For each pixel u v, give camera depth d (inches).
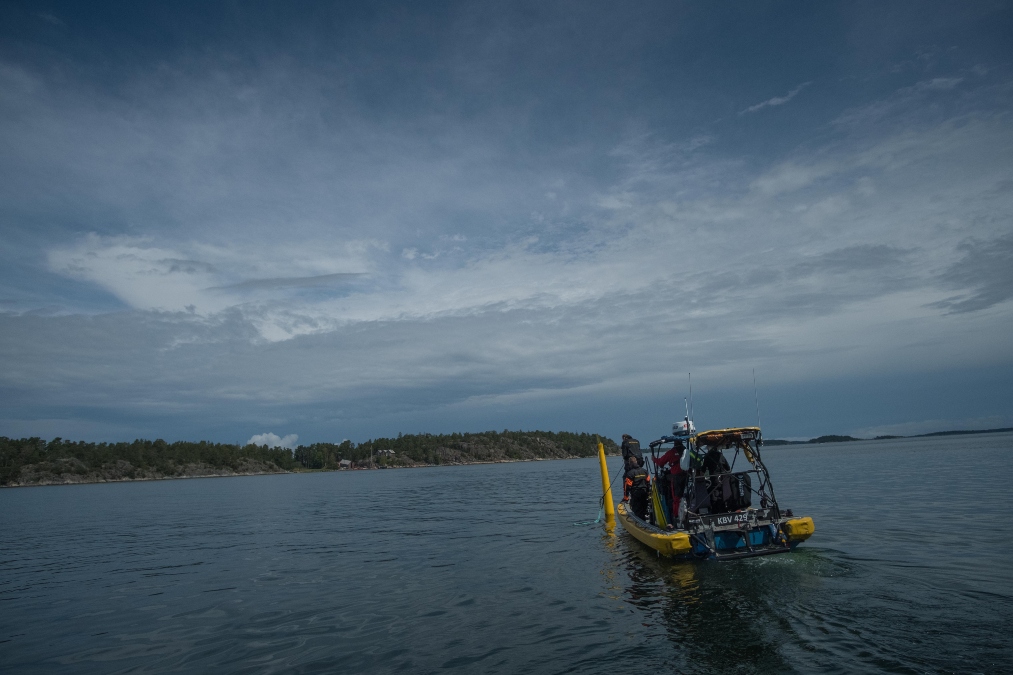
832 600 345.1
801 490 1034.1
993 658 254.2
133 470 6589.6
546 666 279.4
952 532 542.3
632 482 604.7
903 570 405.4
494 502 1230.9
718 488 470.6
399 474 4840.1
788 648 278.5
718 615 333.1
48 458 6245.1
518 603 392.5
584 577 453.7
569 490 1508.4
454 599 412.8
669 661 275.0
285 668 299.1
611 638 312.0
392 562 569.9
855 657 262.7
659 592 390.3
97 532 1028.5
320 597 443.5
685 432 478.6
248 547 734.5
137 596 485.1
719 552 450.0
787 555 456.8
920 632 288.2
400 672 283.7
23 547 849.5
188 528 1022.4
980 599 336.5
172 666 312.5
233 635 360.8
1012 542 489.7
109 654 338.3
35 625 407.5
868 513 687.7
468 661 292.4
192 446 7618.1
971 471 1311.5
